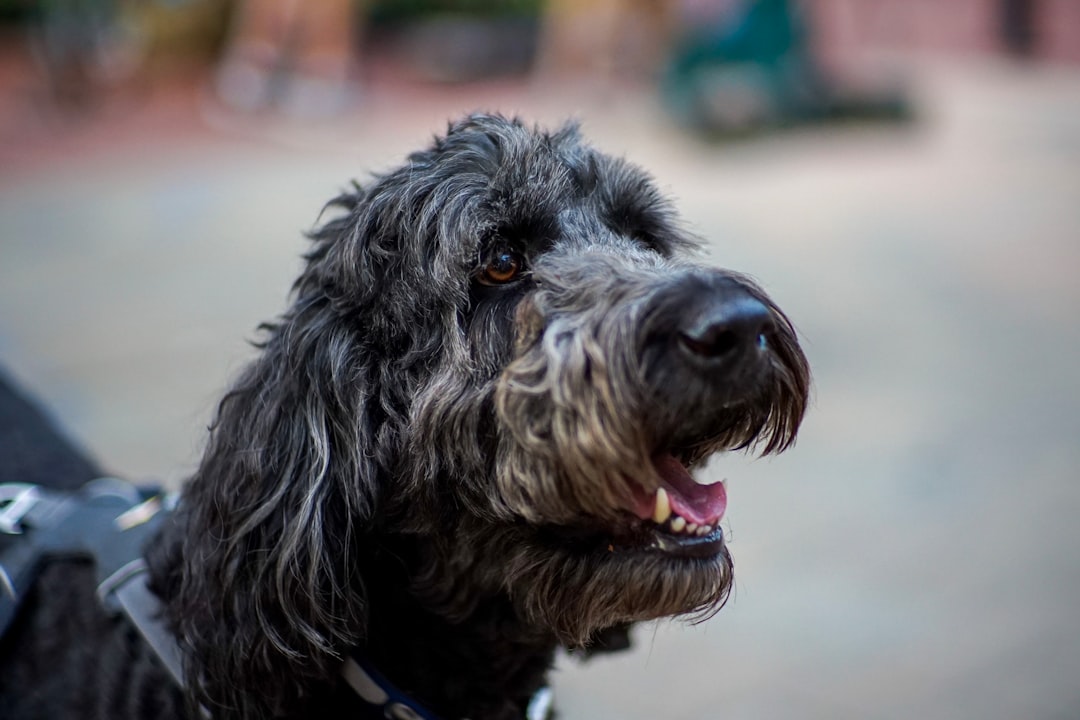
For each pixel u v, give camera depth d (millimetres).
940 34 17844
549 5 13406
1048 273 7859
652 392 2016
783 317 2238
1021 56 17547
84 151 9883
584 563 2172
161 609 2281
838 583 4277
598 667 3852
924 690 3688
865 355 6344
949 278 7699
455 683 2424
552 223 2396
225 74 12219
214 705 2178
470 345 2289
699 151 10688
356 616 2217
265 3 11234
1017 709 3588
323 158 9578
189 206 8289
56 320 6238
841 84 12328
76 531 2521
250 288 6750
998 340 6688
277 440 2242
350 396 2264
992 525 4672
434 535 2295
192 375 5590
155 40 13070
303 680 2178
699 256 2863
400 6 15141
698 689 3725
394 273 2326
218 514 2195
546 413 2119
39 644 2412
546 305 2229
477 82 13633
